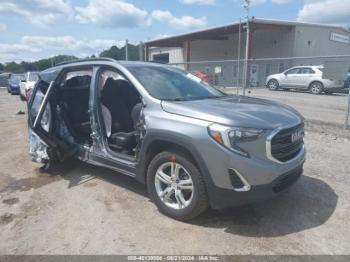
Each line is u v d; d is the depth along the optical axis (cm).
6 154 623
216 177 308
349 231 327
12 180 479
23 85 1712
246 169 300
